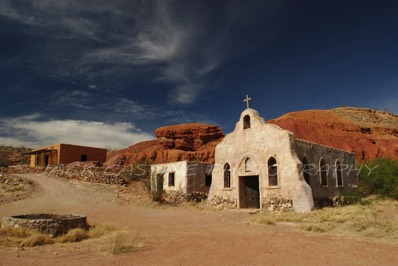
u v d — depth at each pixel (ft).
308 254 28.07
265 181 71.26
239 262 25.57
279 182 68.33
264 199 70.74
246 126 80.48
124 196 87.30
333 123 239.09
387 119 297.53
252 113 77.66
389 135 247.50
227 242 34.06
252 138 76.33
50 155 134.62
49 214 46.68
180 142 252.83
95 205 74.59
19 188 85.61
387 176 91.56
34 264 24.88
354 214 51.96
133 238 36.88
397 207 57.88
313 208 63.26
